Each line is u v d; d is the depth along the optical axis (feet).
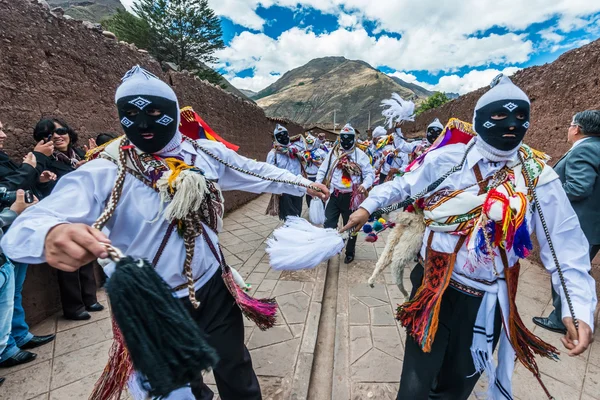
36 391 7.39
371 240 6.43
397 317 5.48
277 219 23.20
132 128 4.12
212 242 4.97
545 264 4.77
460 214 4.63
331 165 15.14
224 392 5.82
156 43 109.91
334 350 9.10
